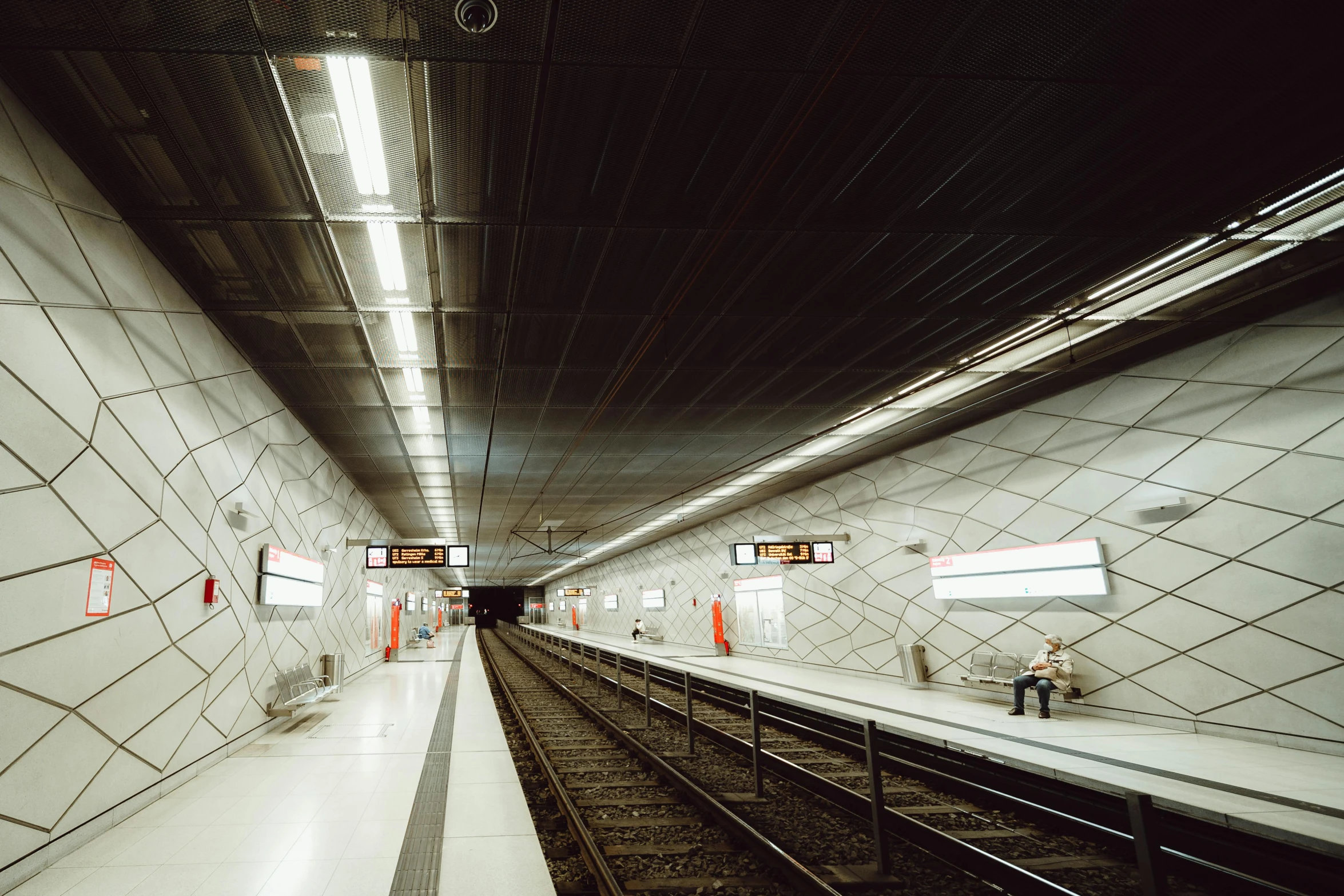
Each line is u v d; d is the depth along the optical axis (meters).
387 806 5.14
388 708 10.62
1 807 3.50
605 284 5.80
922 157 4.29
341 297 5.95
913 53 3.46
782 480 15.52
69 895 3.53
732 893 3.89
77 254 4.20
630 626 33.72
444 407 9.30
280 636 8.84
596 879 4.02
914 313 6.54
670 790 6.22
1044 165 4.41
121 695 4.74
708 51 3.39
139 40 3.20
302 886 3.63
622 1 3.06
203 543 6.19
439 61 3.38
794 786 6.44
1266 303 6.41
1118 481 8.23
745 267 5.58
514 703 11.49
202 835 4.46
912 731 7.59
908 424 10.66
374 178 4.29
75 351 4.20
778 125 3.95
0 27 3.09
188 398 5.88
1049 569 9.05
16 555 3.62
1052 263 5.67
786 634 17.05
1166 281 5.95
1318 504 6.26
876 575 13.20
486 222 4.82
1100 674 8.36
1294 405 6.49
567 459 12.97
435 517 21.33
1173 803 4.82
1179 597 7.45
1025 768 6.00
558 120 3.83
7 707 3.54
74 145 4.00
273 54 3.30
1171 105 3.93
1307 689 6.27
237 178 4.30
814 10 3.17
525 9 3.07
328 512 12.12
